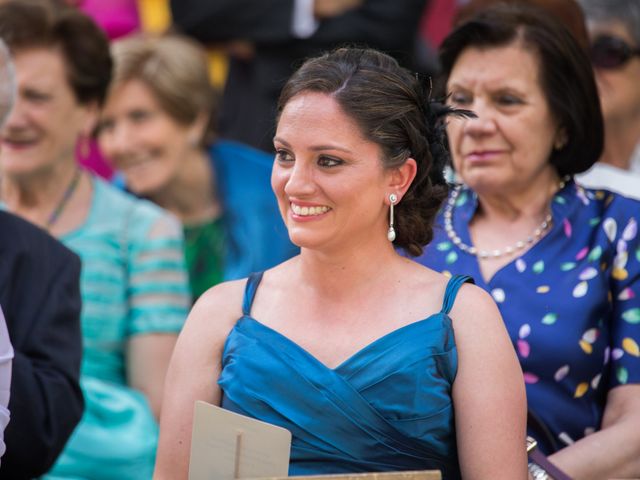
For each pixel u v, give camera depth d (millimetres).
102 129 19609
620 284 12633
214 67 22812
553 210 13055
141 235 16203
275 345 10055
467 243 13211
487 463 9797
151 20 23250
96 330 15641
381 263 10305
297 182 9773
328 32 21812
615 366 12531
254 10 21938
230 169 19609
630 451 11922
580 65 12984
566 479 11227
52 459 12234
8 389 11055
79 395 12617
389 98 9992
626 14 16078
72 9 16125
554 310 12500
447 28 23516
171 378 10570
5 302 12203
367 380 9781
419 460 9883
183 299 16359
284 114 9922
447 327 9961
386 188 10125
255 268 18906
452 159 13195
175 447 10383
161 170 19344
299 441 9844
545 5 14523
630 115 16578
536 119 12875
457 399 9961
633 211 12844
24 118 15602
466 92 13055
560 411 12383
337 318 10172
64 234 15984
